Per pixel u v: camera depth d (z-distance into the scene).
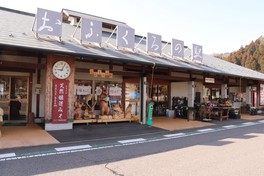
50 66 8.30
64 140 7.09
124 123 10.57
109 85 11.84
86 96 10.96
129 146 6.60
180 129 9.75
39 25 8.52
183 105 14.11
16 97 9.98
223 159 5.30
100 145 6.65
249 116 15.90
